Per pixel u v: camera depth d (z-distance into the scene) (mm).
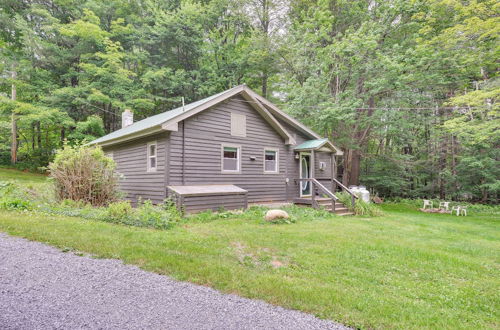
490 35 11758
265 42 19859
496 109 11633
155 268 3744
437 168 18938
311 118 16609
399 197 19984
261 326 2510
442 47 13312
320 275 3873
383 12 15391
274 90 24984
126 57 20875
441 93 17156
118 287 3176
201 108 9125
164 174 8789
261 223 7578
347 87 16938
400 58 13773
